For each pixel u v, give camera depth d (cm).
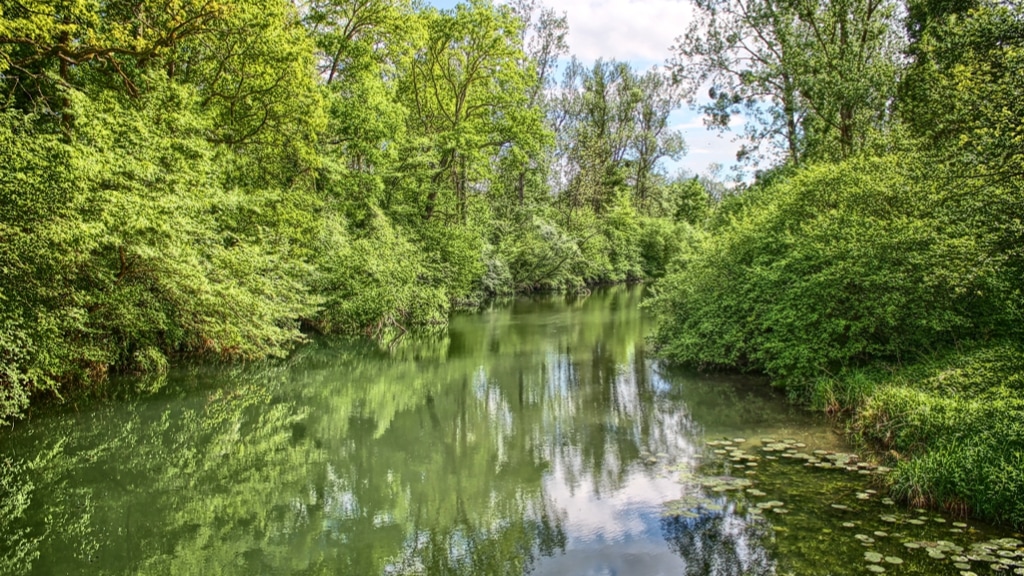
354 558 464
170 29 1100
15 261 713
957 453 528
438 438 783
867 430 692
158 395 983
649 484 593
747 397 936
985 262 600
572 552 461
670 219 4519
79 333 902
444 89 2547
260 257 1130
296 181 1722
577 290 3394
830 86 1566
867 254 800
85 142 870
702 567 423
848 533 460
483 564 449
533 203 3512
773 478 588
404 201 2231
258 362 1291
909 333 829
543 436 780
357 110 1827
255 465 681
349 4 1856
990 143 605
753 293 1033
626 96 4459
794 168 1561
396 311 1783
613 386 1054
